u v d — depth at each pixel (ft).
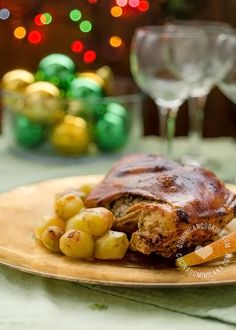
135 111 4.32
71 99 4.17
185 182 2.69
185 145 4.73
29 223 2.88
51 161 4.21
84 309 2.34
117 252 2.55
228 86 4.14
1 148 4.49
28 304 2.38
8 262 2.46
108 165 4.19
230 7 5.99
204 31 4.55
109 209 2.79
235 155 4.53
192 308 2.33
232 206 2.70
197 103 4.86
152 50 4.08
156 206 2.54
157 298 2.39
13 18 5.99
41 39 6.02
